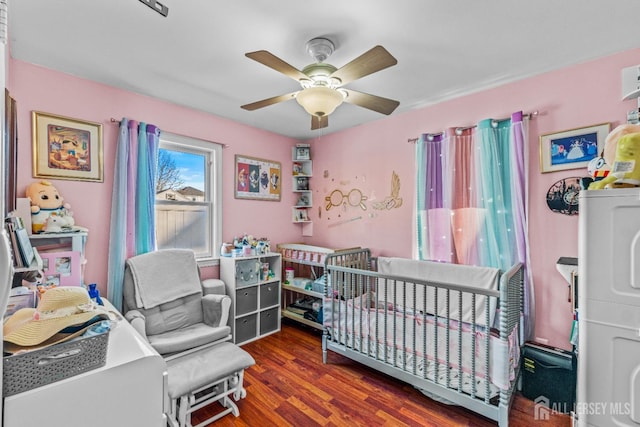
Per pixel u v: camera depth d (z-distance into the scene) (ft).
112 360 3.08
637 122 5.74
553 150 6.91
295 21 5.12
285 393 6.91
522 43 5.78
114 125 7.77
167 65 6.66
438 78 7.24
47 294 3.24
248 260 10.00
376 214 10.45
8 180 4.48
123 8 4.81
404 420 5.99
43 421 2.57
